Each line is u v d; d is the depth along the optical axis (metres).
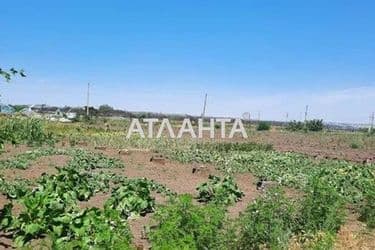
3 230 10.24
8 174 17.16
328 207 11.07
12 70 9.34
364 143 45.12
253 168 22.36
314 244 9.78
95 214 10.02
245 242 8.99
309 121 68.88
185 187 17.09
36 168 18.92
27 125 28.20
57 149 25.34
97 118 61.22
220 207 9.63
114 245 7.98
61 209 10.37
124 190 13.23
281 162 25.22
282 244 9.42
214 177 16.45
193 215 8.55
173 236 8.01
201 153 27.39
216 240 8.50
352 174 21.05
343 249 10.38
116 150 27.41
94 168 20.23
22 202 10.70
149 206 12.81
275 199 10.60
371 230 12.02
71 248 8.19
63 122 49.41
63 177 14.54
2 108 11.27
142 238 10.39
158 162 22.94
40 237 9.77
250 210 9.79
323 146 41.03
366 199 13.59
